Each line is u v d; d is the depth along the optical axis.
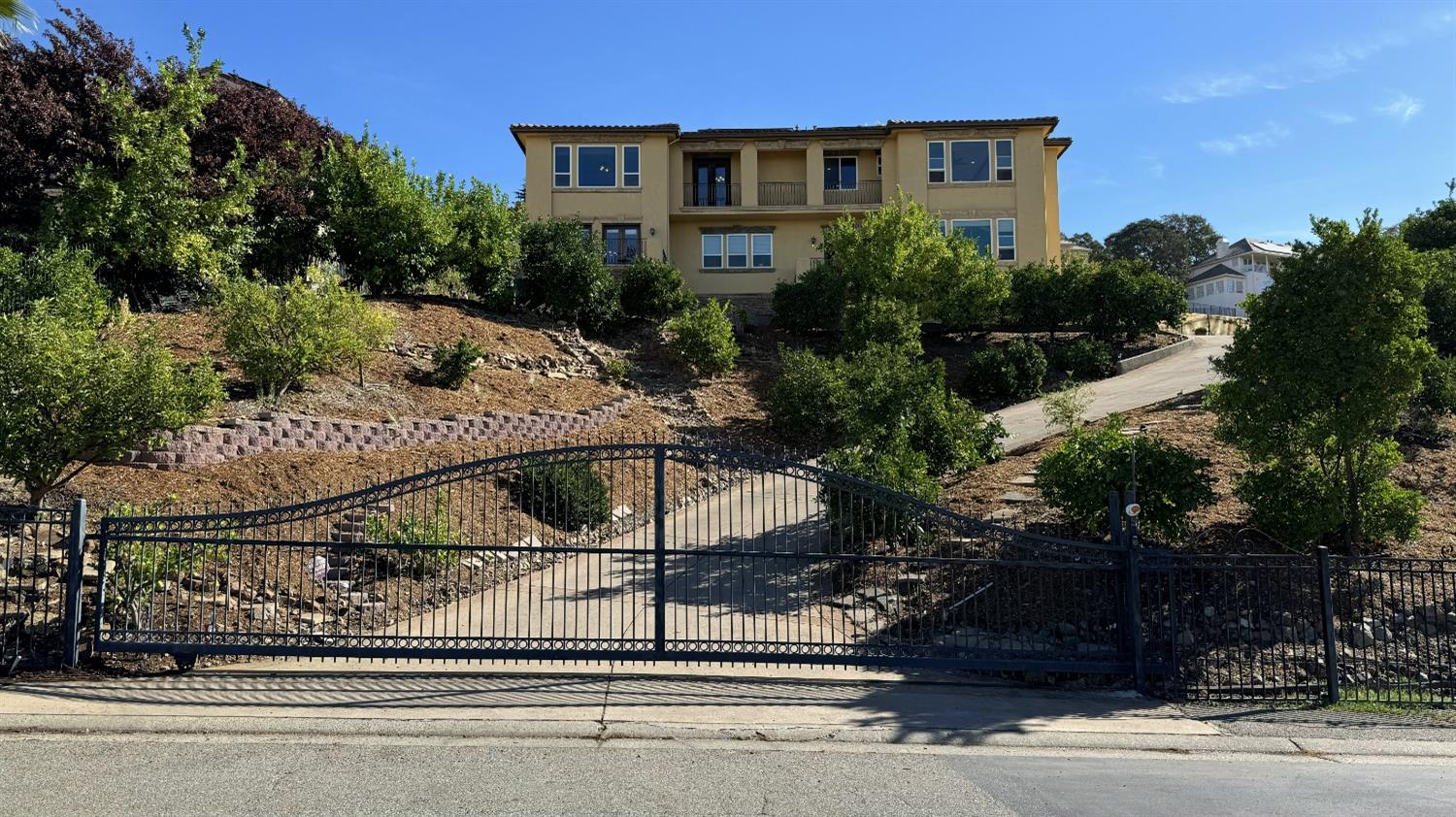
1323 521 9.55
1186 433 14.51
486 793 5.16
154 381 8.81
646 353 25.38
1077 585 9.73
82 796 4.98
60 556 8.51
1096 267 28.91
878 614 9.70
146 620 7.84
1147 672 7.70
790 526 13.20
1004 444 17.14
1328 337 9.39
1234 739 6.45
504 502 12.62
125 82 19.17
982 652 7.70
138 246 18.42
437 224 23.62
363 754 5.79
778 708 6.89
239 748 5.84
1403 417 13.16
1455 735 6.70
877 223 27.47
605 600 10.11
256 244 22.02
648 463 16.73
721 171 36.50
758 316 31.75
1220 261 70.19
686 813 4.91
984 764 5.88
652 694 7.17
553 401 19.09
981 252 31.47
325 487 11.59
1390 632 8.84
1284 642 8.52
